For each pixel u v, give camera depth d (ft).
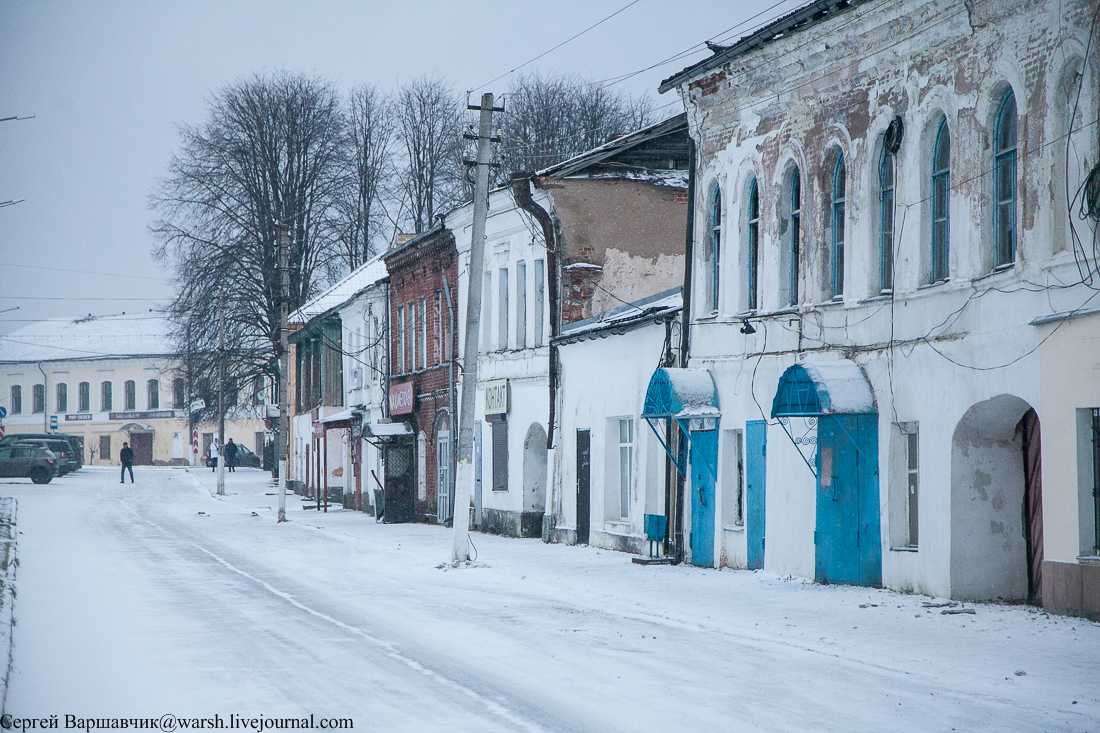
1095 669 51.19
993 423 73.56
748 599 77.71
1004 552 73.97
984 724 41.45
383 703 44.86
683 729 40.47
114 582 90.99
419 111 305.12
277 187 273.75
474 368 108.27
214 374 272.51
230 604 77.25
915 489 79.20
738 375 98.48
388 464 182.80
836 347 86.12
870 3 80.79
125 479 316.81
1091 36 63.26
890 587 79.51
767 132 96.17
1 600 75.46
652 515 106.73
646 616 71.56
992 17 71.41
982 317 71.51
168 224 271.49
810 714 42.91
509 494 148.25
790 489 90.38
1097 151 62.69
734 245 100.42
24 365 484.74
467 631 64.44
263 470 376.07
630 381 116.47
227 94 274.16
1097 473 63.62
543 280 140.97
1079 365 63.41
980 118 72.49
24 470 283.38
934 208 78.18
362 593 84.64
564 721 41.68
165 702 45.29
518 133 269.44
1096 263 62.54
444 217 164.55
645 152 134.62
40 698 46.34
